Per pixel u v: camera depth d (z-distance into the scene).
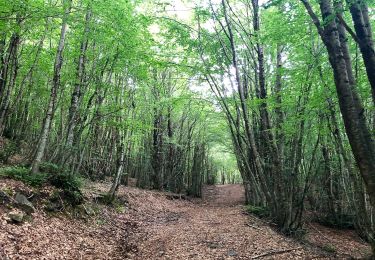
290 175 15.33
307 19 12.23
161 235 12.85
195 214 20.23
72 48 16.77
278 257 10.05
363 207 12.20
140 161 30.55
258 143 20.97
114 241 11.53
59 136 15.77
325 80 12.28
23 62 17.59
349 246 15.93
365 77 11.43
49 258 8.04
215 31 17.75
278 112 15.54
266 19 16.45
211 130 35.41
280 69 13.69
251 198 25.72
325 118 14.02
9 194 10.02
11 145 15.72
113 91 16.48
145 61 15.46
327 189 22.47
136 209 18.66
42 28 14.83
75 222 11.69
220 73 18.34
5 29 11.27
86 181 19.55
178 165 35.00
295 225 15.53
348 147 14.66
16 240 8.14
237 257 9.77
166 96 27.42
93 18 13.18
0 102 13.97
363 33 7.08
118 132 18.45
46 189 11.93
